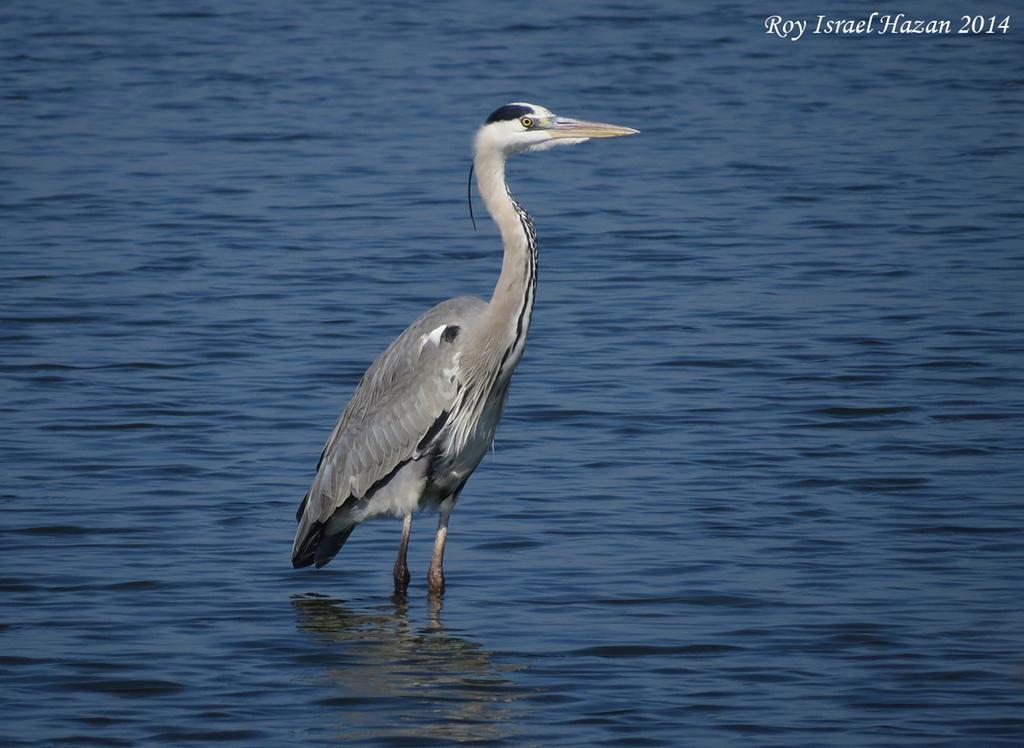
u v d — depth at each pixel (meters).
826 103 31.17
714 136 28.50
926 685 9.49
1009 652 9.95
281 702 9.39
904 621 10.44
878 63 35.09
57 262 20.44
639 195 24.45
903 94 31.92
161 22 40.47
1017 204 23.31
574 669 9.83
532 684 9.62
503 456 13.88
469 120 29.45
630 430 14.48
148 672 9.81
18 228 22.20
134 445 14.07
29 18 40.97
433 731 8.98
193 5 43.06
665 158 26.98
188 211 23.23
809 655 9.96
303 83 33.03
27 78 33.38
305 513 11.66
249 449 14.03
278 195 24.25
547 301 18.89
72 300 18.72
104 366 16.33
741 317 18.06
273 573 11.57
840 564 11.43
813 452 13.81
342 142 27.86
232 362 16.52
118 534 12.11
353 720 9.13
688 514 12.45
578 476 13.38
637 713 9.17
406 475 11.37
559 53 36.09
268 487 13.13
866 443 14.04
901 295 18.84
